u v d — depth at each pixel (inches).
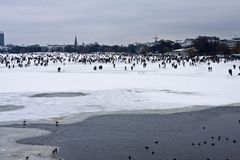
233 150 1376.7
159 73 4894.2
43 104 2388.0
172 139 1551.4
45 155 1298.0
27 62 6781.5
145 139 1550.2
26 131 1689.2
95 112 2158.0
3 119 1948.8
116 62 7470.5
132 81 3698.3
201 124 1861.5
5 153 1316.4
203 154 1326.3
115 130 1726.1
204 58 7529.5
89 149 1396.4
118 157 1294.3
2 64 6889.8
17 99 2571.4
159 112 2177.7
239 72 4872.0
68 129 1743.4
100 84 3430.1
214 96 2765.7
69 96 2723.9
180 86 3314.5
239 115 2102.6
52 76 4200.3
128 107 2319.1
